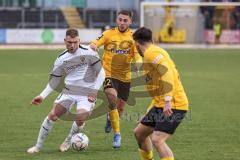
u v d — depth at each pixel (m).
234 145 28.47
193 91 50.75
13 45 112.19
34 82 56.84
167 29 118.25
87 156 25.64
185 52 100.31
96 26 133.50
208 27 120.25
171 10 118.75
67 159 24.97
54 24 131.75
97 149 27.25
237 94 48.88
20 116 36.97
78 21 133.25
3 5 135.25
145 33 21.52
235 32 119.50
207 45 117.50
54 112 26.11
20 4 136.00
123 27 29.55
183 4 111.50
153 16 117.56
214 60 85.56
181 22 119.94
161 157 21.25
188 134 31.17
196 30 120.62
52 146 27.81
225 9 119.69
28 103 42.84
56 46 109.94
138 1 134.62
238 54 97.00
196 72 68.31
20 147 27.52
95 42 29.61
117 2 127.12
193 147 27.88
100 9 135.38
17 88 52.09
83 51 26.05
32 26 130.25
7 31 113.62
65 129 32.16
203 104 42.97
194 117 36.91
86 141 26.70
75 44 25.75
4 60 82.50
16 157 25.27
